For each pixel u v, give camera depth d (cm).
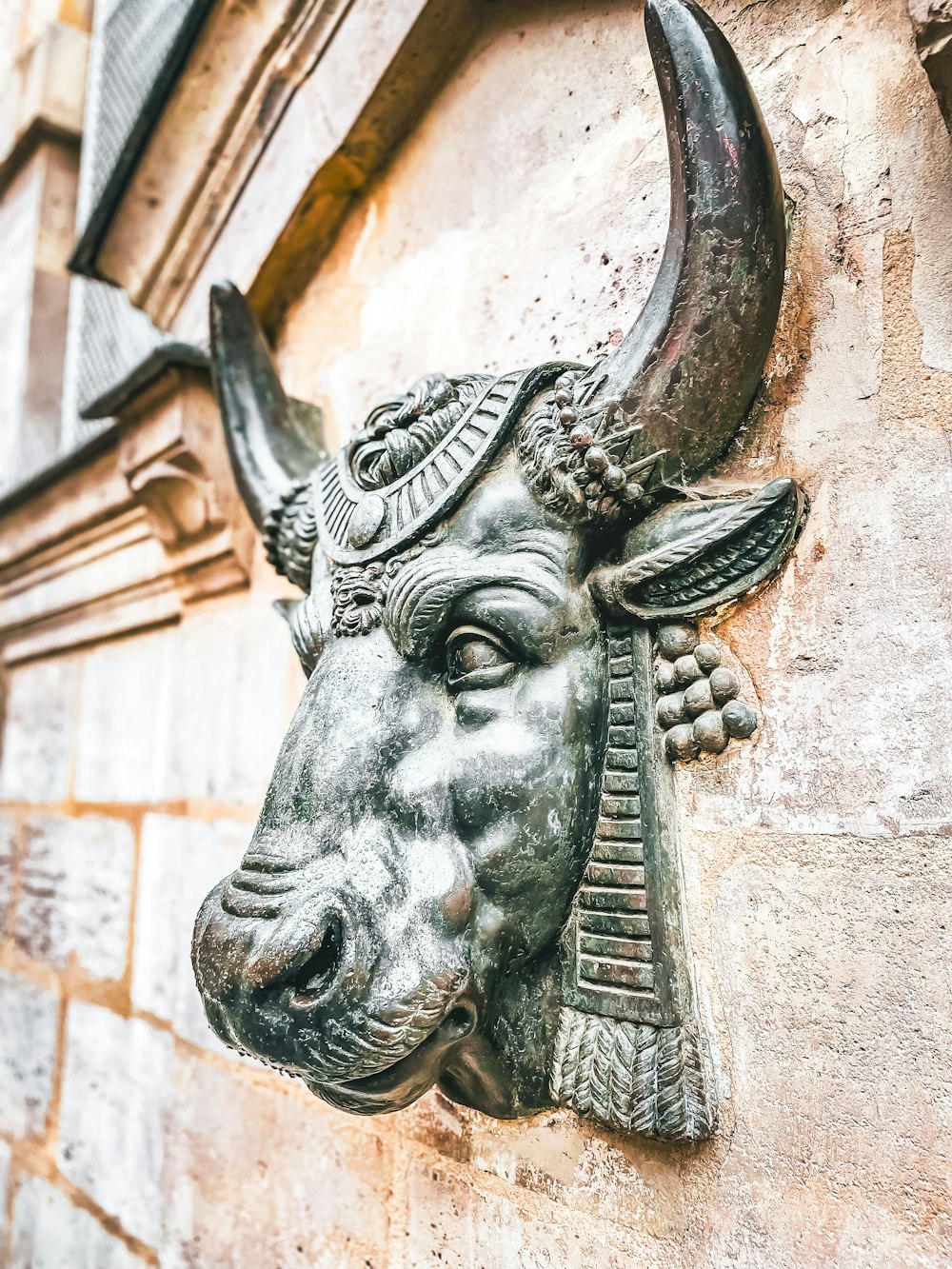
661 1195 68
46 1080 163
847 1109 60
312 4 110
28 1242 158
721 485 70
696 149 64
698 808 69
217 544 131
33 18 251
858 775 62
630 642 71
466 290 101
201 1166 119
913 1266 56
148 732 151
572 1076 69
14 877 189
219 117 122
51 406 225
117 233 138
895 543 63
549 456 68
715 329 65
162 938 137
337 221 119
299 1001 60
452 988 61
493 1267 79
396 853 65
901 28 69
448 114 106
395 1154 92
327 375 119
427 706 69
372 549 73
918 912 58
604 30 91
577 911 71
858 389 67
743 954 66
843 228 69
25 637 197
